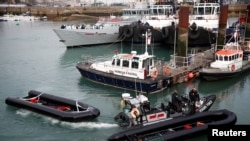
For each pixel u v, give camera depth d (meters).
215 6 44.69
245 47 32.12
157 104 20.27
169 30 41.16
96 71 24.47
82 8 112.69
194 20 43.38
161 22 45.06
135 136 14.10
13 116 18.02
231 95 22.33
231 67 25.70
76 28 43.72
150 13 47.53
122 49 43.34
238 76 26.80
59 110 17.42
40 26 80.44
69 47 44.28
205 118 16.23
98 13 109.69
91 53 40.66
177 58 27.73
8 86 25.06
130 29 43.66
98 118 17.69
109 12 108.44
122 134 14.30
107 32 46.22
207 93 22.70
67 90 23.72
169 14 47.19
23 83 25.97
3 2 147.00
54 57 37.97
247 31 37.00
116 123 16.78
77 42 44.41
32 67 32.28
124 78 22.41
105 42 46.84
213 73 24.69
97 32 45.31
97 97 21.89
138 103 15.90
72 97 21.98
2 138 15.47
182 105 16.62
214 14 44.88
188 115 16.06
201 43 40.94
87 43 45.38
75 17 105.25
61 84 25.50
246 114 18.45
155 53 40.00
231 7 96.44
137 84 21.84
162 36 41.88
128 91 22.84
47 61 35.50
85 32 44.34
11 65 33.28
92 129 16.22
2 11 119.12
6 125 16.91
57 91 23.55
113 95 22.23
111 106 19.97
